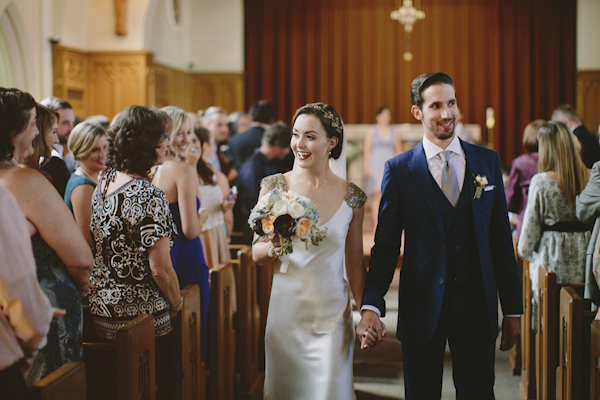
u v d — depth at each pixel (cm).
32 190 191
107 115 955
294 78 1304
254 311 380
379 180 869
